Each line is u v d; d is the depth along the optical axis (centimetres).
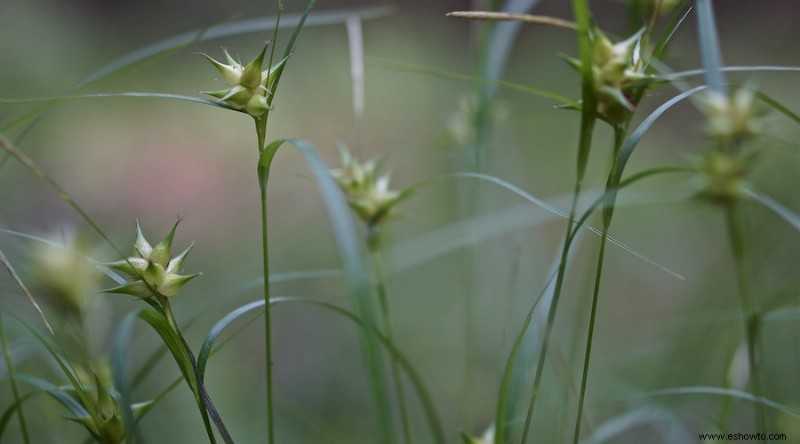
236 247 136
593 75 52
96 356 61
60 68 205
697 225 129
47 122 172
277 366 108
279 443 90
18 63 197
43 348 62
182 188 166
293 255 130
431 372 103
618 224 134
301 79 209
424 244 80
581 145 52
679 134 177
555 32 214
